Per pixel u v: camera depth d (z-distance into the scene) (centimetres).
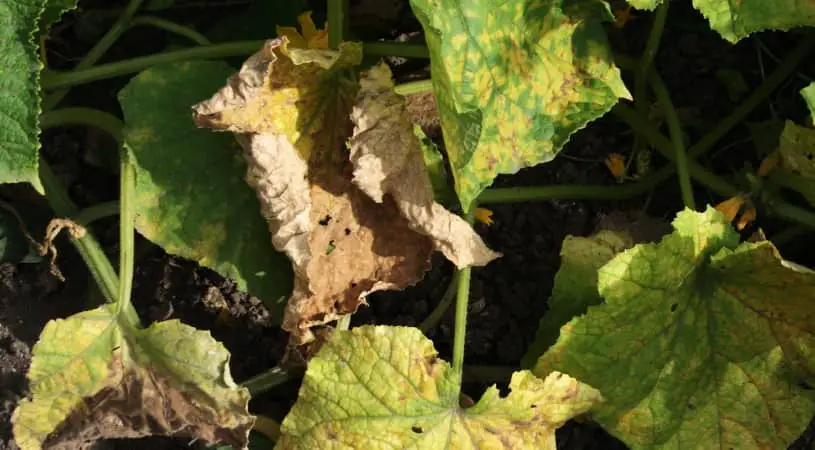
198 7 94
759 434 84
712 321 84
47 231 84
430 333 91
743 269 82
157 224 83
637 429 84
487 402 81
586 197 90
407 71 93
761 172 88
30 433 81
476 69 77
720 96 94
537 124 80
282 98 81
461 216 89
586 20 79
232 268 84
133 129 83
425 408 81
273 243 82
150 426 82
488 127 78
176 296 91
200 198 83
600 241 86
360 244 84
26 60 77
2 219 88
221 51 86
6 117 77
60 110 87
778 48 95
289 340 86
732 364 84
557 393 82
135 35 94
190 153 83
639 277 81
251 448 86
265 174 81
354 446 81
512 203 93
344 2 87
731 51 95
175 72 84
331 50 82
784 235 90
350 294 84
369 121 81
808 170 85
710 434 84
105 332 82
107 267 85
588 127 94
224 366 81
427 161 86
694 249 82
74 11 93
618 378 83
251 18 92
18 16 77
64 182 91
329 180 83
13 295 90
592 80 80
